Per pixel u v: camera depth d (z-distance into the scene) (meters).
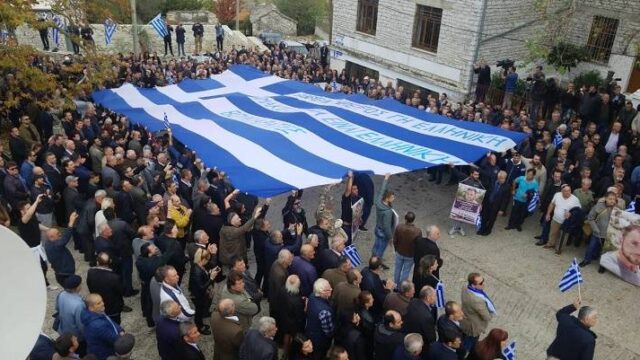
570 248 11.28
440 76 20.56
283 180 9.23
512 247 11.28
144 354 7.93
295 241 8.76
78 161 11.23
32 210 8.59
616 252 10.05
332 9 25.03
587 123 15.12
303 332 7.12
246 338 6.08
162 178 10.68
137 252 8.23
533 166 11.50
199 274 7.76
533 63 20.38
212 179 10.82
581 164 11.77
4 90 15.83
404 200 13.43
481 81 18.80
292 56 25.14
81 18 18.48
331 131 11.98
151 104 14.88
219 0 41.12
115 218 8.91
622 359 8.14
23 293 2.18
